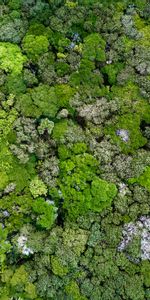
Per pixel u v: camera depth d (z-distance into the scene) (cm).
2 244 3419
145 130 3659
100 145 3591
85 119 3666
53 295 3334
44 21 3922
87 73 3747
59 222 3503
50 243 3400
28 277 3359
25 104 3647
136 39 3856
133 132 3631
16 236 3438
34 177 3544
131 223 3434
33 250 3400
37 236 3425
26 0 3947
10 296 3350
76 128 3628
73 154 3575
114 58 3819
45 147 3581
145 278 3350
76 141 3591
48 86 3712
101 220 3462
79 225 3450
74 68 3781
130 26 3872
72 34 3894
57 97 3688
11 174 3528
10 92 3700
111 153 3578
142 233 3406
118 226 3441
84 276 3369
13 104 3678
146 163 3550
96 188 3447
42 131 3603
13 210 3481
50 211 3453
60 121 3669
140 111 3678
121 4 3962
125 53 3822
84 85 3722
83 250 3397
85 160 3528
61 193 3494
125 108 3684
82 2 3966
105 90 3731
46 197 3534
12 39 3831
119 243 3400
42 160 3588
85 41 3822
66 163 3534
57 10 3922
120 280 3338
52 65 3775
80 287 3350
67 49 3847
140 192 3484
